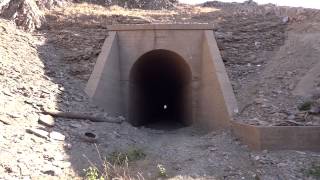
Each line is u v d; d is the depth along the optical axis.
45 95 13.68
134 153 11.20
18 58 15.84
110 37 18.12
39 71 15.63
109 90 16.98
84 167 9.73
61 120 12.54
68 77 16.45
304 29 19.08
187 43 18.20
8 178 7.96
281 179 9.39
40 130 10.89
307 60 16.05
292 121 11.84
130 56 18.30
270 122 12.11
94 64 17.45
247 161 10.66
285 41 18.89
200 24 18.14
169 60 20.50
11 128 10.38
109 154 11.02
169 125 23.08
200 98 17.94
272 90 14.65
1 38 16.95
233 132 13.32
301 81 14.65
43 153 9.67
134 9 28.11
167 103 29.77
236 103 14.48
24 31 19.31
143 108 23.11
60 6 24.61
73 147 10.80
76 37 19.55
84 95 15.46
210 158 11.02
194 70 18.20
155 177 9.53
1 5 19.27
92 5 27.20
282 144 11.22
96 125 13.33
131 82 18.83
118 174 9.52
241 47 18.69
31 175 8.44
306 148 11.20
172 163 10.65
